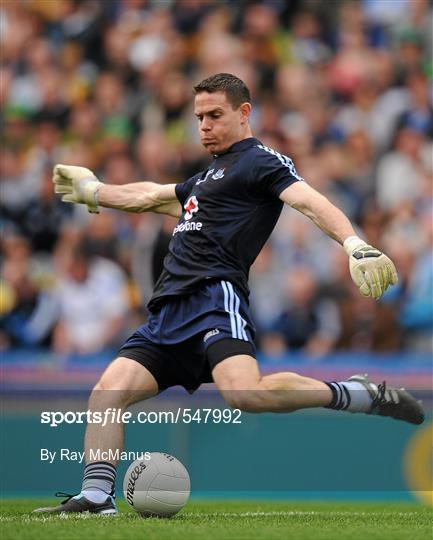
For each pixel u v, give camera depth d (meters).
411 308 37.34
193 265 15.17
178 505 15.05
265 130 41.59
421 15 44.88
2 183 40.19
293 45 43.88
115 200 17.61
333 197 40.28
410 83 43.28
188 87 42.41
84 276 37.06
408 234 39.25
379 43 44.12
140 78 43.00
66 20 44.53
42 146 41.56
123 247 37.41
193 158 40.72
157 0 44.69
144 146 41.19
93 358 33.94
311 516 16.89
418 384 33.44
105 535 12.34
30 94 42.75
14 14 44.34
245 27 44.00
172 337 15.16
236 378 14.38
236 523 14.48
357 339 36.94
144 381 15.34
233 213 15.19
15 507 19.48
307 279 37.34
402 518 16.33
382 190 40.53
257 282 37.12
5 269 37.69
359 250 13.84
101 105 42.50
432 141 41.88
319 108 42.41
